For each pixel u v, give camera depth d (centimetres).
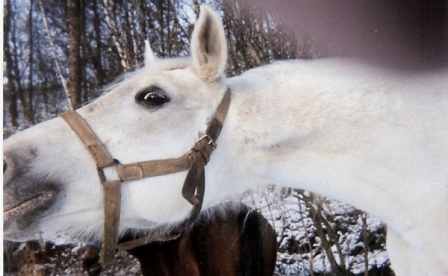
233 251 138
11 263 156
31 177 85
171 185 88
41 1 185
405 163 88
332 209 158
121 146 87
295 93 93
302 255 155
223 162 93
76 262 157
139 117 88
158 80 90
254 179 96
